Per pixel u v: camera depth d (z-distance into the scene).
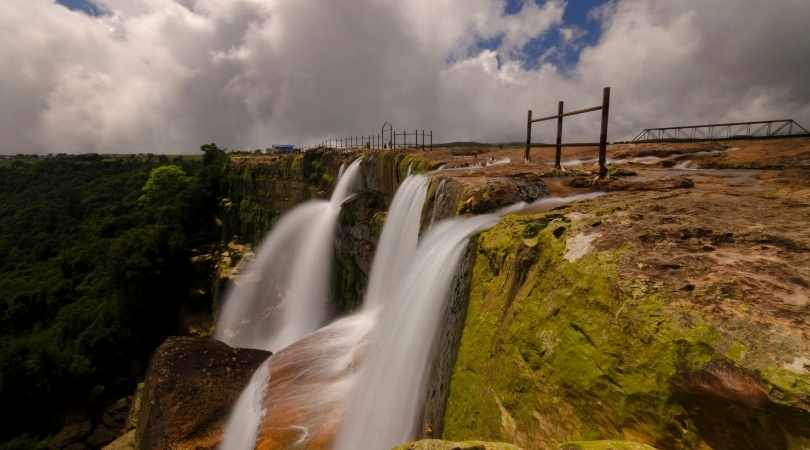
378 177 26.53
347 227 26.27
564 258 5.40
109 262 37.19
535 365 4.93
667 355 3.56
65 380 27.69
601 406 4.00
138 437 14.51
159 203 56.53
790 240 5.13
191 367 15.10
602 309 4.41
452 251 8.59
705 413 3.26
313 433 9.25
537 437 4.58
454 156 23.00
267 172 43.97
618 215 6.69
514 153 28.75
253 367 15.77
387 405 8.95
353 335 14.20
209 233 49.00
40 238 56.47
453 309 7.77
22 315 38.56
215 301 36.66
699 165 19.53
